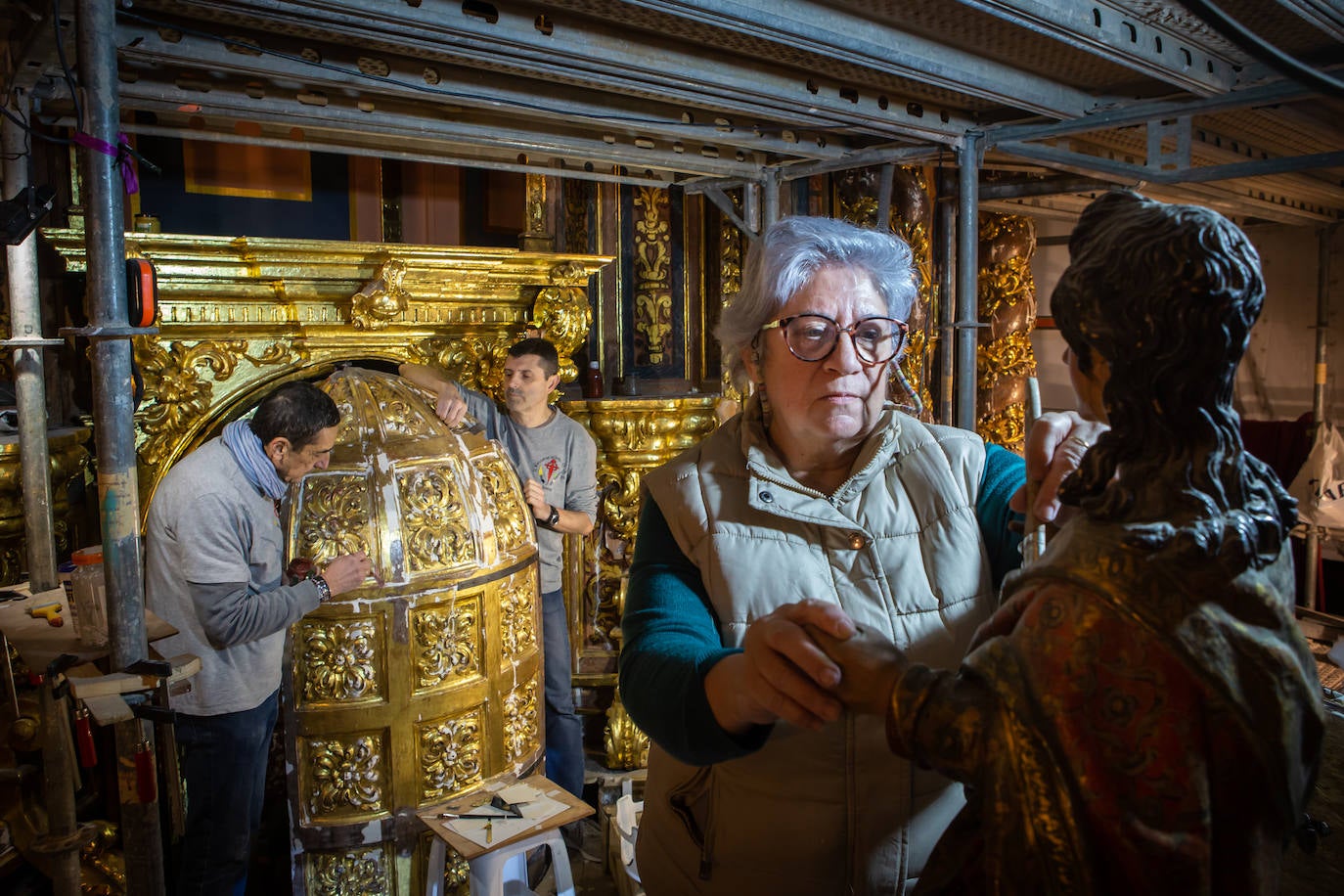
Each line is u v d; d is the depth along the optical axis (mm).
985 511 1120
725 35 1887
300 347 3123
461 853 2146
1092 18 1814
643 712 919
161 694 1653
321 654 2367
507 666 2619
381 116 2357
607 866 2988
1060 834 508
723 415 3756
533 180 3604
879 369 1089
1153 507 542
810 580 1067
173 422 2904
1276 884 549
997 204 4379
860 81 2309
